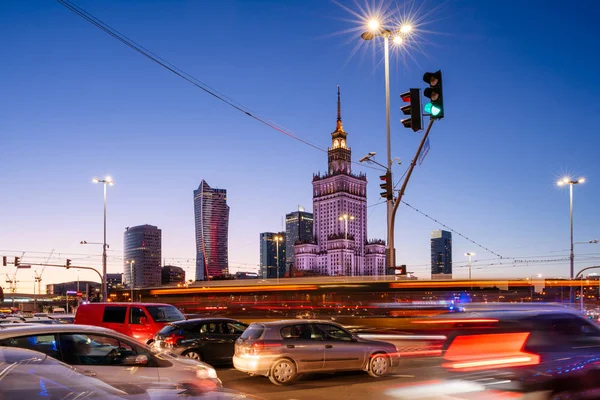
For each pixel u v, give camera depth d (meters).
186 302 28.81
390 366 12.28
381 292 22.48
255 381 11.88
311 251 184.00
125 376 6.63
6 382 2.69
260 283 26.56
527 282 20.83
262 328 11.66
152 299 29.84
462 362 9.58
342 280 23.91
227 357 14.23
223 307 27.36
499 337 9.17
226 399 3.86
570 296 20.88
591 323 9.13
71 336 6.75
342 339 12.05
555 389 8.19
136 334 16.20
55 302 135.75
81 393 2.82
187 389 3.96
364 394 9.97
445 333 10.47
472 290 20.84
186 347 13.71
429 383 10.87
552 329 9.00
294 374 11.38
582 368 8.19
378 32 17.02
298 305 24.95
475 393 9.28
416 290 21.58
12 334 6.39
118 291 31.34
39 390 2.68
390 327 21.53
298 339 11.62
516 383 8.59
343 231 174.00
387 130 18.17
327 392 10.29
